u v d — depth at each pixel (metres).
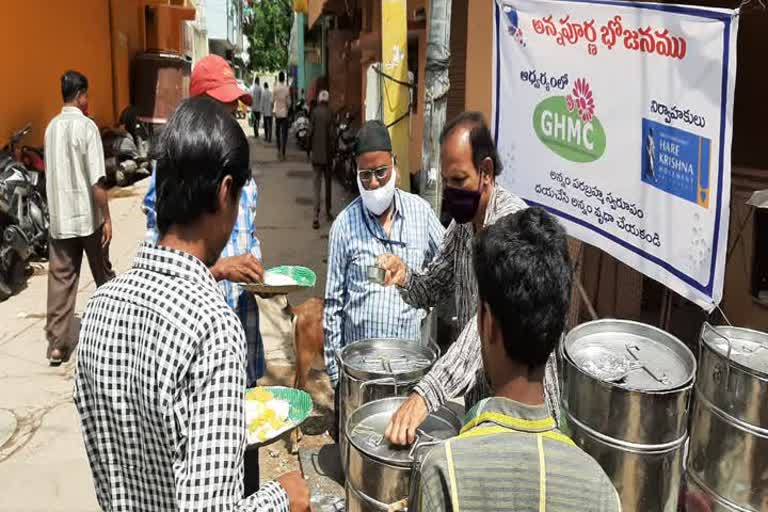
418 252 3.20
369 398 2.62
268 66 50.88
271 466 3.78
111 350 1.34
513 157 3.62
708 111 2.44
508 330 1.25
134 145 13.11
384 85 4.54
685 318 4.81
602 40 2.94
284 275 3.33
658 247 2.74
